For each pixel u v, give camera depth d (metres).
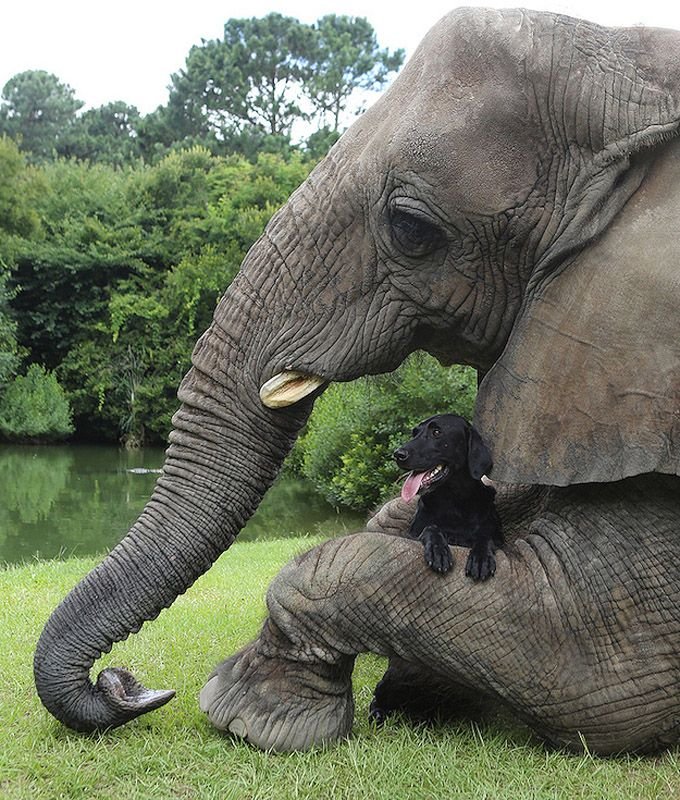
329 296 4.35
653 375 3.90
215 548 4.38
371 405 16.16
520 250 4.19
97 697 4.19
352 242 4.33
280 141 73.31
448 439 4.19
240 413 4.39
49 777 3.90
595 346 3.97
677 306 3.87
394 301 4.34
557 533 4.16
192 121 85.38
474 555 4.10
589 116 4.05
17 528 16.70
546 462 4.04
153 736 4.27
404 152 4.15
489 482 4.91
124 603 4.20
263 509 18.97
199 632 6.20
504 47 4.13
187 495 4.34
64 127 105.31
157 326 40.19
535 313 4.13
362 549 4.20
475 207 4.13
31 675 5.17
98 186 47.97
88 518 18.16
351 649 4.21
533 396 4.09
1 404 37.44
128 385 39.25
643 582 4.03
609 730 4.07
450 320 4.36
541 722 4.14
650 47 4.16
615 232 4.02
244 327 4.39
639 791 3.83
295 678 4.22
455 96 4.15
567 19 4.22
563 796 3.77
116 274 42.44
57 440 38.75
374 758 4.03
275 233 4.45
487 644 4.05
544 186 4.11
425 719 4.57
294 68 89.81
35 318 41.22
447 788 3.81
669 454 3.89
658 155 4.05
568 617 4.03
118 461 32.44
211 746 4.14
